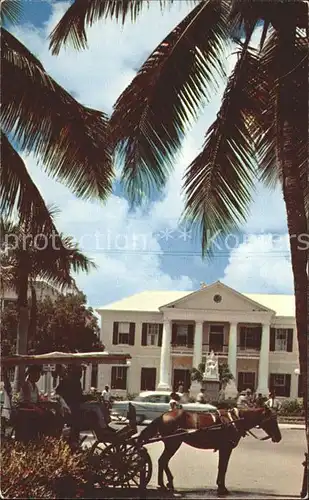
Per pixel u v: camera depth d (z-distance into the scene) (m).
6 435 11.98
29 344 24.58
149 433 12.02
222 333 43.38
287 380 42.16
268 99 12.43
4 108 12.86
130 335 42.75
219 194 12.38
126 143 11.98
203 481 13.72
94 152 12.98
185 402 29.92
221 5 11.63
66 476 10.59
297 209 11.11
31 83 12.57
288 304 43.28
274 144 13.44
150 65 11.90
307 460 10.73
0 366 12.02
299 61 11.98
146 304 43.19
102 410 12.16
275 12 11.63
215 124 12.37
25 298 19.55
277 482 13.73
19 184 13.30
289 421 31.70
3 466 9.98
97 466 11.48
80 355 12.31
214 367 40.44
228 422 12.20
